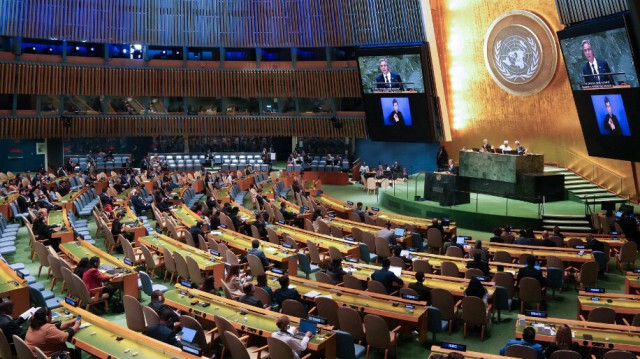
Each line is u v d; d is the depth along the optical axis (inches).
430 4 1085.1
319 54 1352.1
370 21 1177.4
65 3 1202.0
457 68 1102.4
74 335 329.7
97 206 861.2
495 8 997.8
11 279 435.5
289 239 606.9
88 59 1258.0
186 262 499.5
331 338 333.1
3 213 795.4
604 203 824.3
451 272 499.2
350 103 1362.0
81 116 1283.2
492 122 1079.0
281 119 1354.6
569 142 952.3
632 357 302.5
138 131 1330.0
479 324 410.0
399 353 391.9
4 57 1194.0
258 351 329.1
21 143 1284.4
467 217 827.4
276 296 404.5
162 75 1304.1
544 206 820.0
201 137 1414.9
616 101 781.9
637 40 701.9
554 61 923.4
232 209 729.0
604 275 579.5
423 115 1096.8
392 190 1045.8
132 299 374.6
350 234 700.7
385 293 433.7
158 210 780.0
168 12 1269.7
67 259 542.9
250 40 1288.1
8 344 323.9
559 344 318.0
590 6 782.5
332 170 1267.2
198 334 344.2
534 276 461.7
